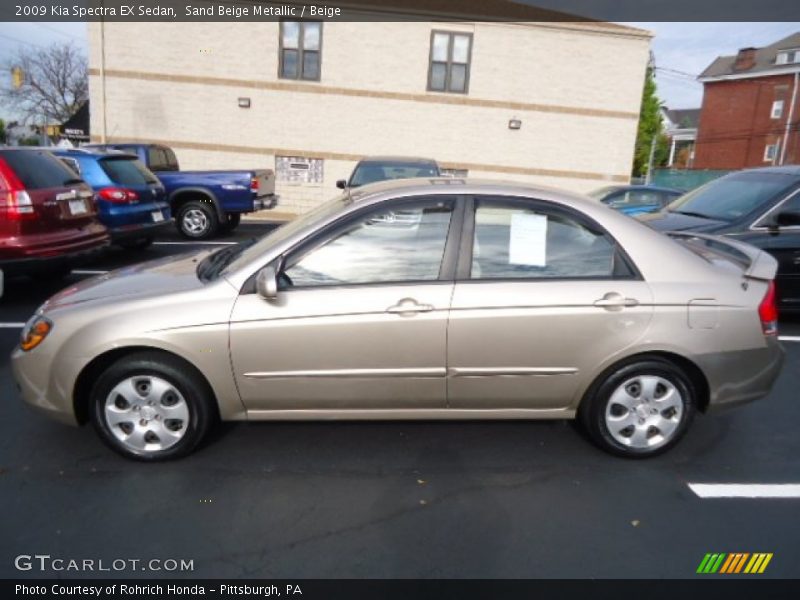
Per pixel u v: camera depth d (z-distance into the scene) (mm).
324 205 3684
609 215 3176
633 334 3090
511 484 3092
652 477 3180
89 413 3193
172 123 16469
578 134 17516
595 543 2648
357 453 3365
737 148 41500
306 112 16766
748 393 3281
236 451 3354
